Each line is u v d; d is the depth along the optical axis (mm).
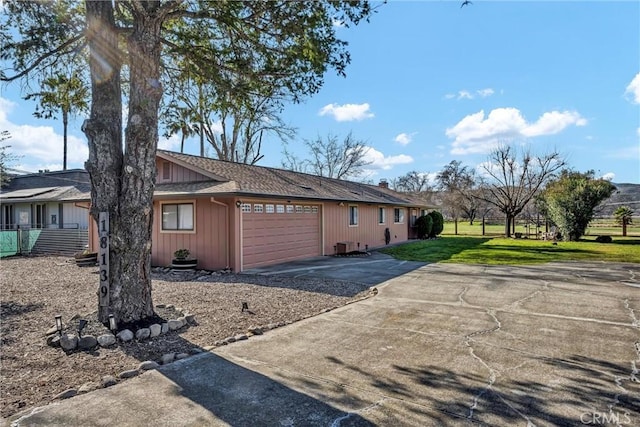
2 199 22781
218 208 10984
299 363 4039
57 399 3266
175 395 3324
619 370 3797
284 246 12836
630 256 13281
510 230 27312
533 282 8688
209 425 2838
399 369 3852
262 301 7004
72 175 26078
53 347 4547
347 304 6785
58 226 23172
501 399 3199
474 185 32625
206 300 7086
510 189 25562
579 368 3848
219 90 6922
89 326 5043
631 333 4984
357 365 3967
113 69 5324
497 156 25844
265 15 5820
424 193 42906
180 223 11664
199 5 5781
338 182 20656
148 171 5301
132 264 5219
